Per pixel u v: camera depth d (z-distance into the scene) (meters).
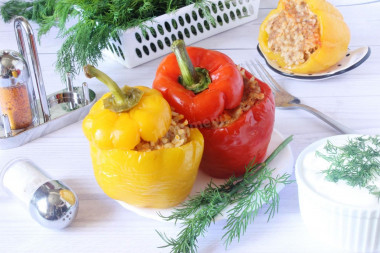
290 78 0.79
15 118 0.69
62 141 0.70
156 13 0.84
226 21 0.91
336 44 0.75
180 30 0.85
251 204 0.54
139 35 0.81
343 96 0.75
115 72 0.82
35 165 0.61
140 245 0.55
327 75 0.76
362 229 0.51
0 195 0.61
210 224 0.56
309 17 0.76
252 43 0.88
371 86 0.76
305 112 0.72
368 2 0.98
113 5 0.78
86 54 0.76
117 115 0.53
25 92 0.69
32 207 0.56
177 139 0.54
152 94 0.54
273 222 0.57
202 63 0.58
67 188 0.57
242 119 0.57
